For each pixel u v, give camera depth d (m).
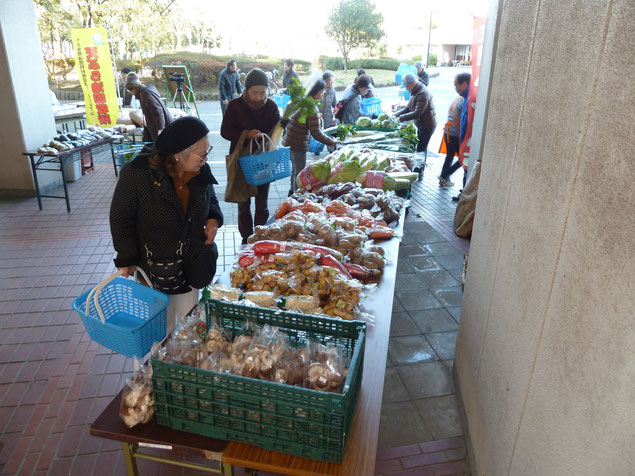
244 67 25.53
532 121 1.79
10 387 3.15
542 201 1.64
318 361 1.74
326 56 31.50
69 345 3.60
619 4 1.14
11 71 6.57
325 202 3.70
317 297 2.38
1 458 2.59
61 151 6.44
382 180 4.36
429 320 4.05
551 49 1.63
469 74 7.26
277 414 1.55
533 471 1.56
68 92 20.73
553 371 1.44
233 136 4.43
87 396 3.07
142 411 1.68
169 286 2.53
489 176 2.48
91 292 2.13
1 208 6.69
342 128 6.33
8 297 4.29
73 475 2.49
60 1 22.20
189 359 1.75
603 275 1.16
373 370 2.00
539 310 1.60
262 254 2.68
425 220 6.52
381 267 2.82
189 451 1.65
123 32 24.16
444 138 7.89
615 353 1.07
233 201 4.58
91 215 6.48
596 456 1.14
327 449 1.55
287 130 5.56
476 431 2.46
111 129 8.07
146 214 2.31
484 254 2.50
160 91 23.62
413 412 3.01
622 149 1.09
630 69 1.07
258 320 2.03
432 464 2.62
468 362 2.80
